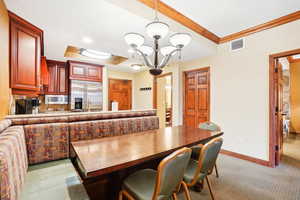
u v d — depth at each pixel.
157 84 5.18
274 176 2.29
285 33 2.45
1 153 0.83
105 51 3.35
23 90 2.03
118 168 1.09
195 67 3.96
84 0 1.65
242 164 2.73
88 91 4.23
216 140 1.46
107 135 2.33
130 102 5.88
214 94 3.49
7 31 1.67
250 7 2.15
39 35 2.30
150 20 2.09
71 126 2.03
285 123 4.88
